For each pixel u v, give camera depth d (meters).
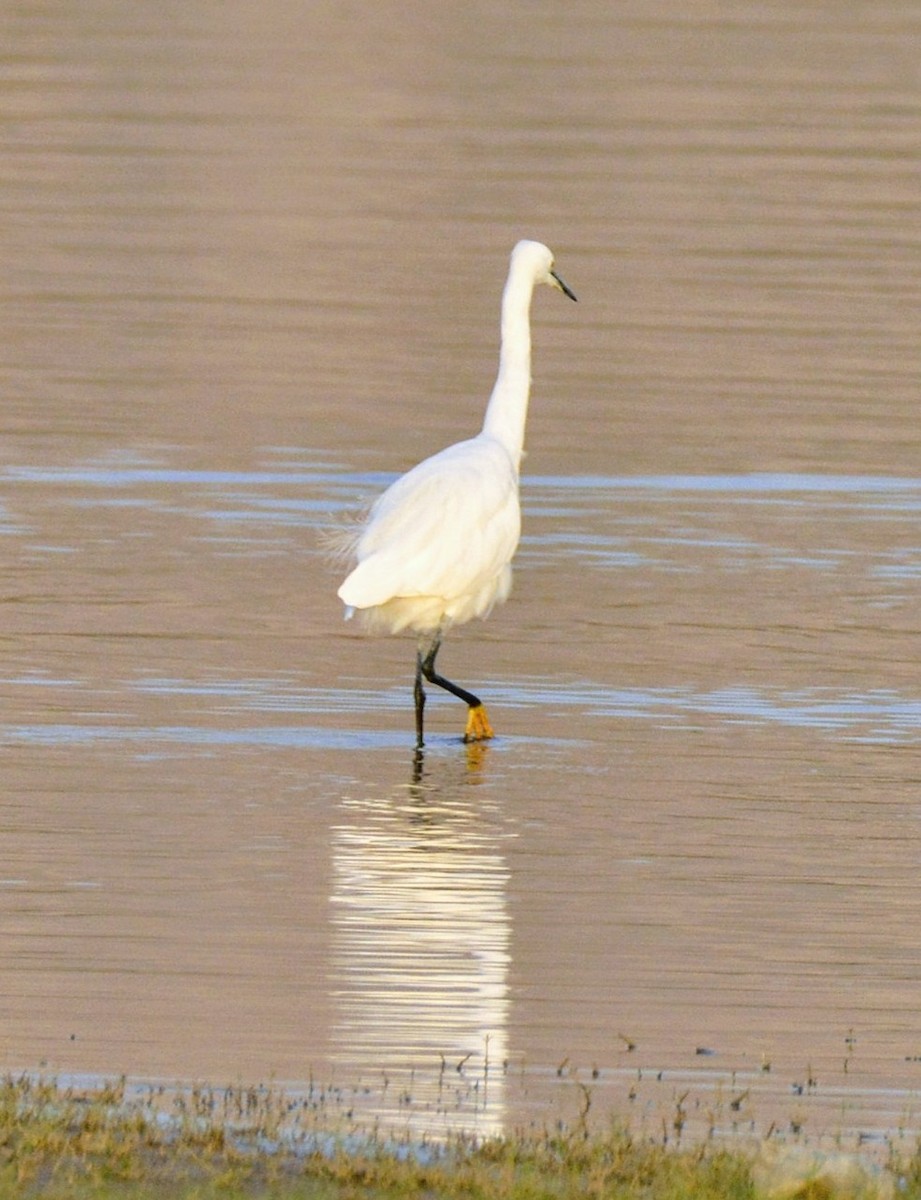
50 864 12.27
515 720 15.22
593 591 18.19
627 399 24.23
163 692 15.55
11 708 15.08
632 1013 10.52
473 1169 8.45
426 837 12.88
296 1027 10.22
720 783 13.95
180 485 20.94
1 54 41.34
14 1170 8.27
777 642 16.97
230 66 41.31
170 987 10.67
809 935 11.54
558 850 12.70
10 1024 10.17
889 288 28.77
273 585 18.17
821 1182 8.49
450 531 14.75
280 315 27.48
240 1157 8.59
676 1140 9.09
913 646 16.91
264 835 12.85
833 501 20.94
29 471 21.22
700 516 20.36
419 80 40.41
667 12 46.84
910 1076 9.93
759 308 27.91
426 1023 10.34
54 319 27.02
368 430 22.91
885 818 13.35
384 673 16.28
